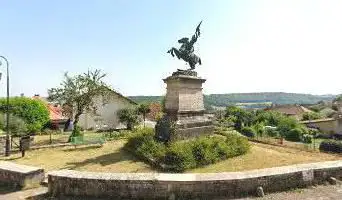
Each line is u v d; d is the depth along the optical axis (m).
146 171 13.02
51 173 9.95
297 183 9.69
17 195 10.12
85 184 9.44
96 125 41.22
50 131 34.78
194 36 18.42
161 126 16.47
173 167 12.86
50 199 9.42
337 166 10.37
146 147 15.25
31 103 30.11
